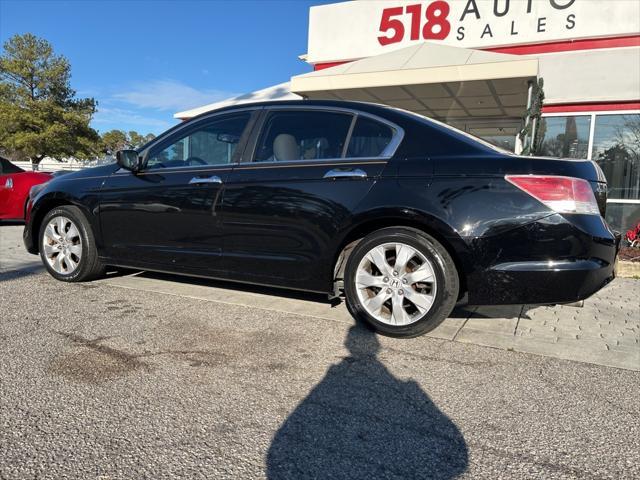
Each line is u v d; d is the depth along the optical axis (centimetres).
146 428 224
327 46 1259
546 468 201
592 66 954
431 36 1130
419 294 333
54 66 3606
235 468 196
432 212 319
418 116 363
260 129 396
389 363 304
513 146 1177
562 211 297
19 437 213
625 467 202
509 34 1055
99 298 431
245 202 380
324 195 353
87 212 457
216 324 369
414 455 208
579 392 272
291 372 288
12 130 3366
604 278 309
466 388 273
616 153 927
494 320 403
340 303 432
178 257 415
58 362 293
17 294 439
